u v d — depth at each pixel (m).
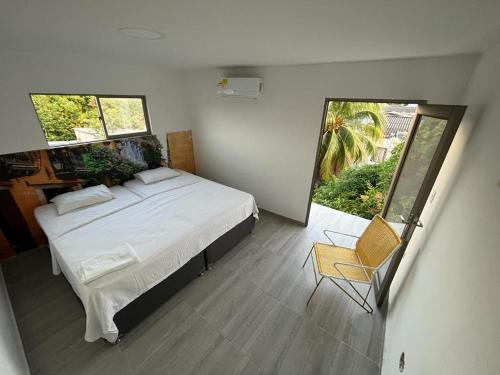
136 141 3.47
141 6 1.06
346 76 2.39
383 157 5.59
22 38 1.72
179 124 4.03
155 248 1.95
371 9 0.98
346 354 1.74
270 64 2.75
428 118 1.99
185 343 1.78
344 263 1.98
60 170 2.77
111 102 3.08
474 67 1.75
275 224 3.50
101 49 2.14
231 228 2.70
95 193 2.77
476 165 1.21
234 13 1.12
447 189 1.57
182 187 3.29
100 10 1.11
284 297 2.21
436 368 0.96
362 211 4.66
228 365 1.65
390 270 1.90
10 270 2.44
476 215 1.03
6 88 2.24
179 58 2.58
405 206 2.31
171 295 2.13
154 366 1.63
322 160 4.96
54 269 2.24
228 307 2.09
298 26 1.26
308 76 2.64
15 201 2.51
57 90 2.55
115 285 1.62
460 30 1.18
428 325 1.17
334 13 1.05
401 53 1.80
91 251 1.91
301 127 2.94
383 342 1.82
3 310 1.73
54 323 1.90
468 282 0.93
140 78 3.28
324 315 2.04
